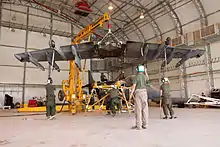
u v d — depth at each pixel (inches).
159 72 619.5
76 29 762.2
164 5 524.1
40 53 245.3
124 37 740.7
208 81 455.8
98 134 118.5
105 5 603.8
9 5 631.2
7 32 624.4
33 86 647.8
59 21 723.4
